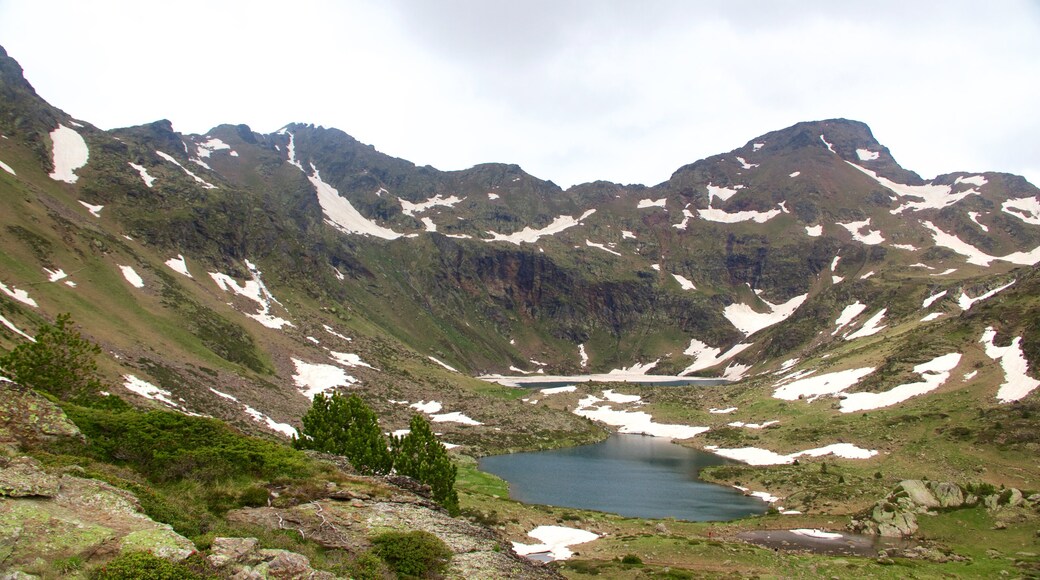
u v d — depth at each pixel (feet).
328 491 99.09
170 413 103.91
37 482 62.28
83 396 150.51
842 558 184.34
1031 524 205.16
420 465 179.01
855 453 341.62
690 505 288.92
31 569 50.37
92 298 388.98
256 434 303.07
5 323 250.98
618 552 190.90
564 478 346.74
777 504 282.97
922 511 229.04
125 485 73.26
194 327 442.09
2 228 386.32
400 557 82.53
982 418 324.80
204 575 57.47
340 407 184.55
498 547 96.89
